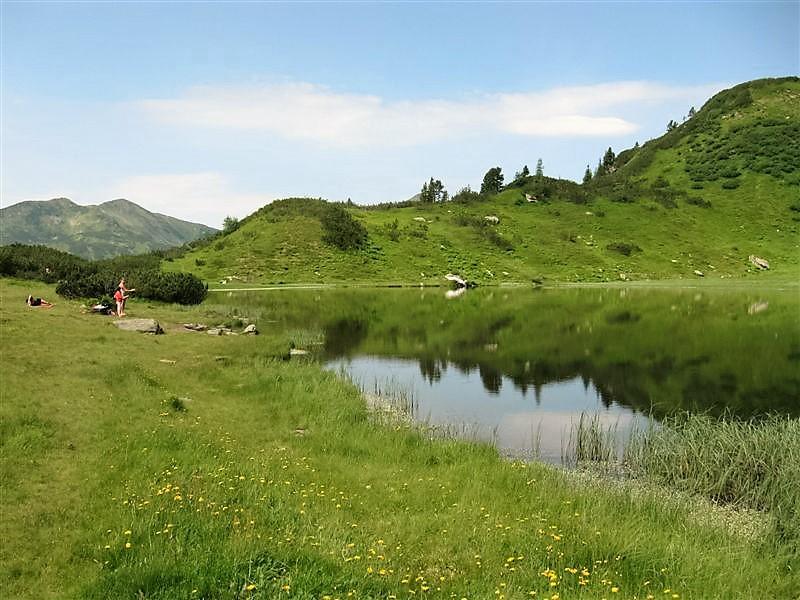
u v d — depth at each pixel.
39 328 27.88
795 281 93.94
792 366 31.36
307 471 14.10
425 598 8.23
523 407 24.64
